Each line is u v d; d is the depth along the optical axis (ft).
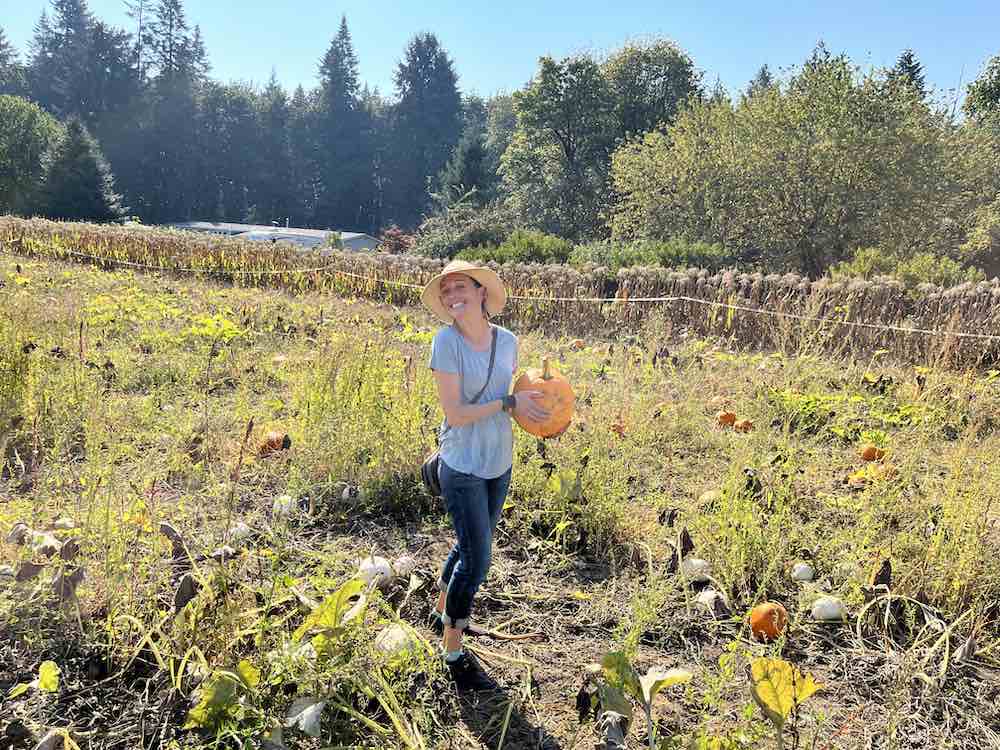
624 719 8.33
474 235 128.57
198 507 13.39
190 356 23.89
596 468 14.58
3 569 10.31
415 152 301.63
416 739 8.38
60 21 301.43
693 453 18.53
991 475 13.33
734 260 79.51
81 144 197.16
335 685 8.91
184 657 8.81
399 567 12.07
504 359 9.93
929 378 23.47
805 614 11.57
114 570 10.06
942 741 8.93
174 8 295.07
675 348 30.32
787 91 86.07
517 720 9.15
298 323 30.12
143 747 8.18
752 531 12.59
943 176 82.58
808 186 81.20
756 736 8.20
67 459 15.07
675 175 89.25
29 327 21.74
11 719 8.31
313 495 14.55
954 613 11.49
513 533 14.15
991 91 117.91
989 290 30.45
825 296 32.14
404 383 18.61
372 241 216.33
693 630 11.13
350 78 311.68
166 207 282.97
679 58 162.09
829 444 19.27
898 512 13.84
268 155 300.81
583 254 69.26
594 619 11.39
